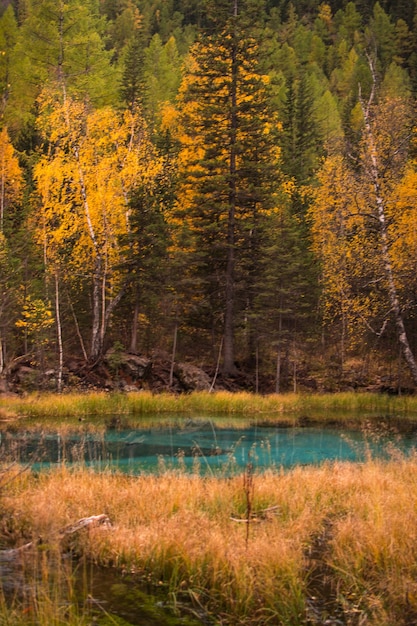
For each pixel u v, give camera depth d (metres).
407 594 5.39
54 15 37.00
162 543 6.36
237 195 29.53
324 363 32.66
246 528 6.90
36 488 9.33
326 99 63.78
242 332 30.19
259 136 29.55
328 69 92.31
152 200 27.02
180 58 63.69
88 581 5.85
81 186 26.64
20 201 31.86
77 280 30.30
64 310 28.61
